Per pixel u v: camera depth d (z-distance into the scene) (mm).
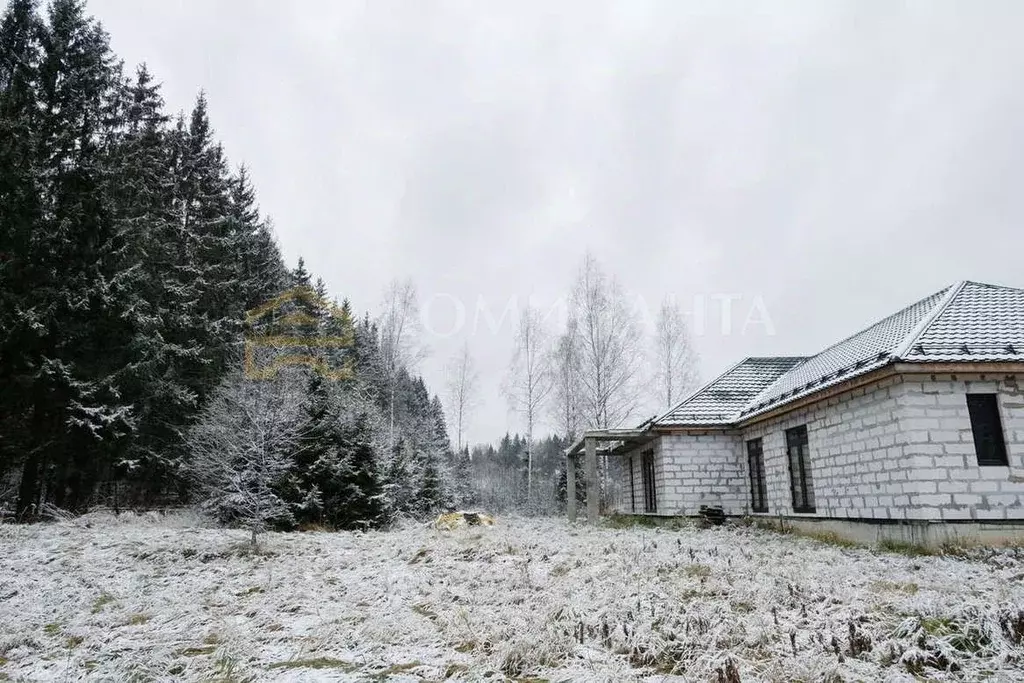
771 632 5227
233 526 15281
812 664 4426
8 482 18078
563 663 4793
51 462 17609
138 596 7434
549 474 43562
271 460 11945
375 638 5504
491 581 7969
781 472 15008
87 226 17141
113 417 16078
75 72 18141
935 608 5445
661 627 5406
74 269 16906
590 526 16672
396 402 32438
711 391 19031
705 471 17375
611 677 4414
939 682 4223
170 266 20953
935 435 10062
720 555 10000
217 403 15664
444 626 5832
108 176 17781
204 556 10289
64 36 18219
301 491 15766
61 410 16672
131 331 17750
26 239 15836
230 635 5664
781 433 15055
